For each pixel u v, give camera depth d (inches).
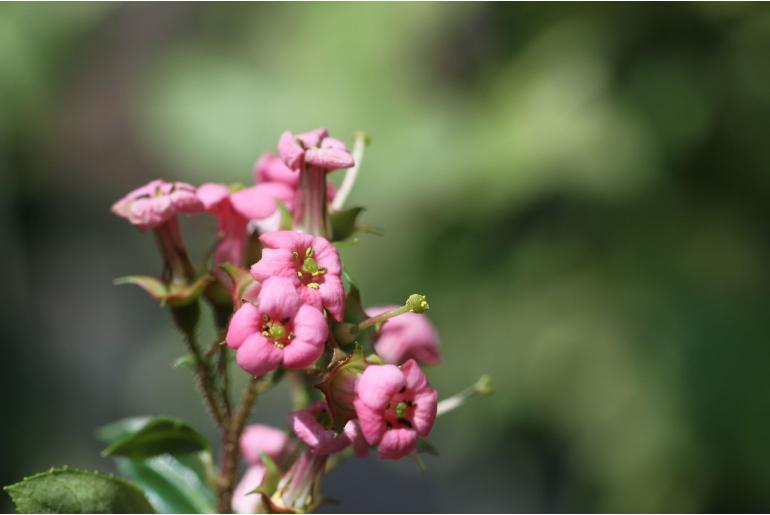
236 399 210.2
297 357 149.7
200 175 479.8
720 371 360.8
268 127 389.7
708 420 359.6
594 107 367.9
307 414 164.7
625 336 371.6
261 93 394.0
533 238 388.5
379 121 385.1
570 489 383.9
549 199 383.9
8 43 410.0
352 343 162.6
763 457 353.7
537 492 442.9
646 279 375.6
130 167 554.9
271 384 184.5
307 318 151.3
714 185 374.0
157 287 182.1
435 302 393.1
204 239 483.2
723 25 365.4
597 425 374.6
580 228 383.6
